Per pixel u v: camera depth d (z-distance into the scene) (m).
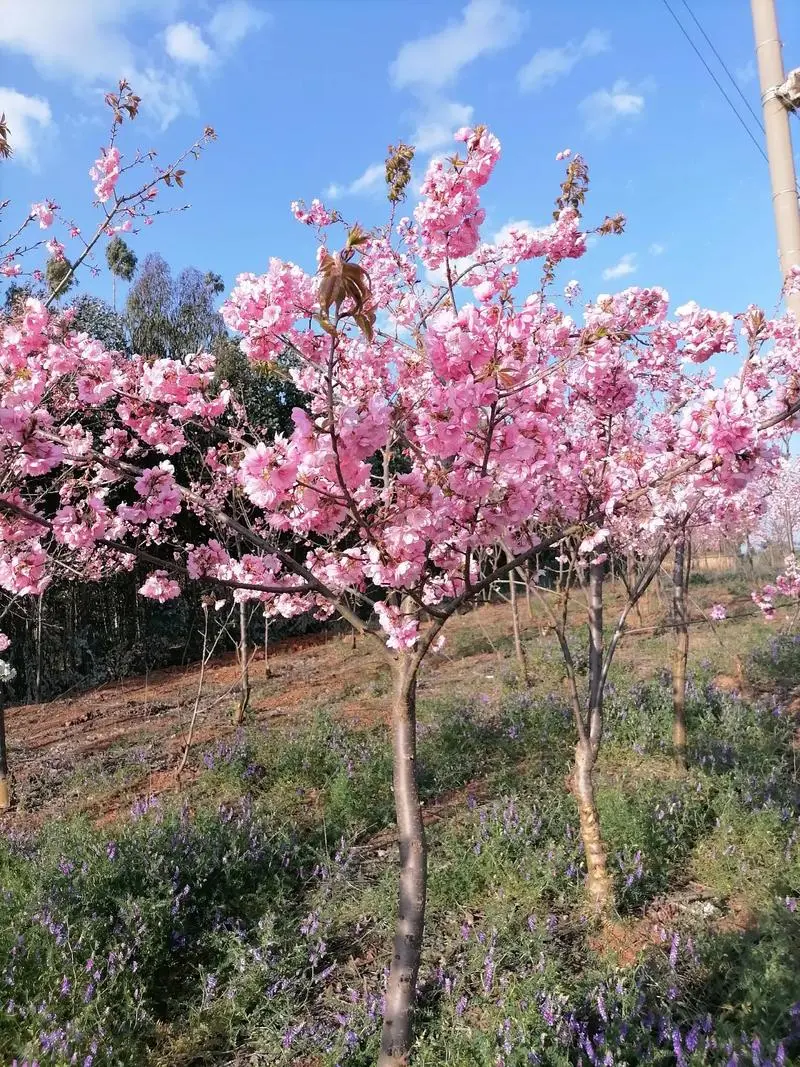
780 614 10.63
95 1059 2.79
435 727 6.46
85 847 4.30
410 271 3.94
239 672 11.70
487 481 2.27
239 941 3.51
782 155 5.60
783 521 13.10
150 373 3.01
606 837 4.09
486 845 4.04
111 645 13.95
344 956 3.59
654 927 3.42
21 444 2.39
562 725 6.20
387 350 3.51
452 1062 2.59
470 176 2.71
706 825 4.29
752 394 2.24
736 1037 2.50
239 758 6.04
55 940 3.37
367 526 2.21
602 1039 2.57
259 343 2.62
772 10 5.74
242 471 2.12
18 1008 2.97
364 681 9.40
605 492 3.53
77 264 3.82
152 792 5.85
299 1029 2.99
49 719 9.70
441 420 2.15
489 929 3.43
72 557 6.25
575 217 3.80
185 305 16.59
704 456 2.35
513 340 2.12
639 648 9.27
